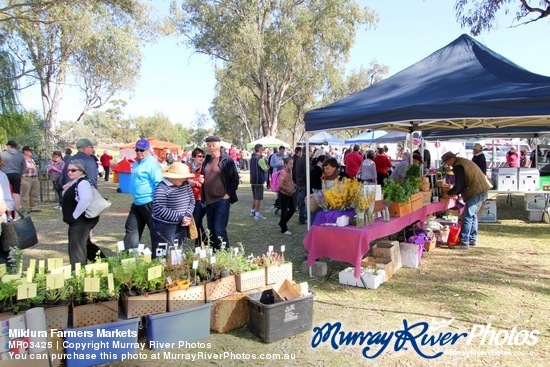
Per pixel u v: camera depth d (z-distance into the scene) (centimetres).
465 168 661
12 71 1047
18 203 911
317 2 2736
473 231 701
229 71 3100
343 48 2820
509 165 1562
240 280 387
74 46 2020
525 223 908
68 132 2725
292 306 369
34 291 297
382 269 526
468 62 620
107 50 2303
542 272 548
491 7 1006
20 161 920
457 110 480
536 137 1167
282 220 814
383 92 626
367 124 535
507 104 461
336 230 507
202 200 580
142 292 339
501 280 518
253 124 5172
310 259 535
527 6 952
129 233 556
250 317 380
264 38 2750
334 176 650
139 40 2200
